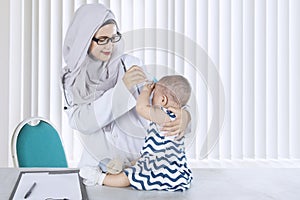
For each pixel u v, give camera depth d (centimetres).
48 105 261
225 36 267
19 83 262
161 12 264
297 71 272
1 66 258
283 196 93
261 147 269
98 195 92
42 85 262
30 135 181
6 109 260
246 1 268
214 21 266
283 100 271
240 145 267
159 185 95
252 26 267
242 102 267
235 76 268
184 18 264
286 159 272
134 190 96
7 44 258
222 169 126
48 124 190
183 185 96
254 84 267
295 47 272
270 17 269
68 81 88
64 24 263
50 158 184
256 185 104
